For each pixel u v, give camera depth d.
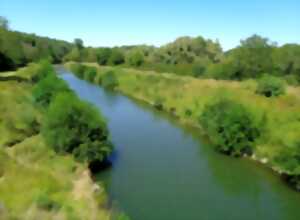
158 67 95.50
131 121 51.62
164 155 36.50
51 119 31.28
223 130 36.50
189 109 51.19
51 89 45.44
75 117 30.69
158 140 41.94
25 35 132.50
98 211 21.61
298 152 27.11
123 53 127.88
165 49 105.56
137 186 28.70
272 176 31.16
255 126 35.66
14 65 90.88
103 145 31.81
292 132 29.33
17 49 93.56
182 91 60.66
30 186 23.03
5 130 35.34
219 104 38.97
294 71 66.00
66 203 21.73
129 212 24.34
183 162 34.50
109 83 86.19
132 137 43.03
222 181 30.17
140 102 67.12
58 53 156.38
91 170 31.38
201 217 24.06
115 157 35.59
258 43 68.88
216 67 73.00
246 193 28.06
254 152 35.44
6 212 19.42
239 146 35.78
